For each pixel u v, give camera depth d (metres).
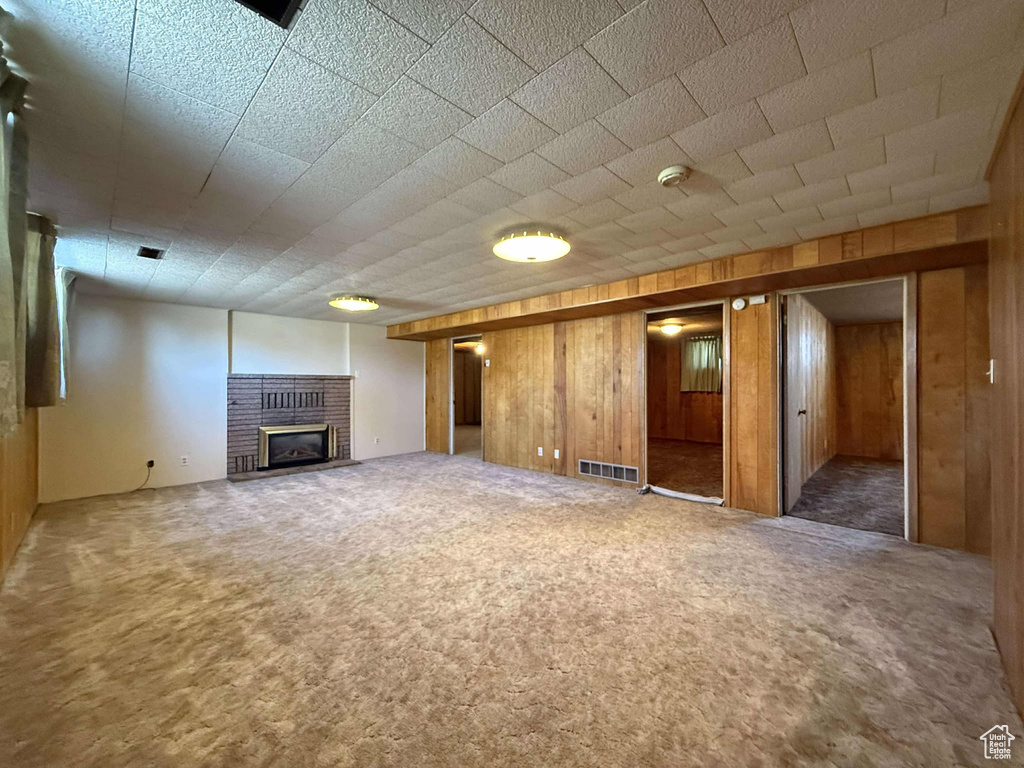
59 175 2.14
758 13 1.22
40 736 1.47
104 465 4.87
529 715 1.58
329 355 6.91
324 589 2.56
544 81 1.50
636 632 2.10
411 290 4.76
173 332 5.38
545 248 2.98
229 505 4.38
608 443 5.32
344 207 2.54
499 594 2.49
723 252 3.44
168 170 2.11
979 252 2.81
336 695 1.68
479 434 10.27
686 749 1.43
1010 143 1.68
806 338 5.14
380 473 5.97
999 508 1.91
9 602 2.41
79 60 1.38
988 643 1.99
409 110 1.67
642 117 1.71
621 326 5.22
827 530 3.57
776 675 1.79
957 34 1.28
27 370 2.54
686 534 3.48
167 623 2.19
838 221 2.79
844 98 1.59
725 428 4.29
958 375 3.15
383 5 1.18
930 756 1.39
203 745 1.44
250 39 1.30
